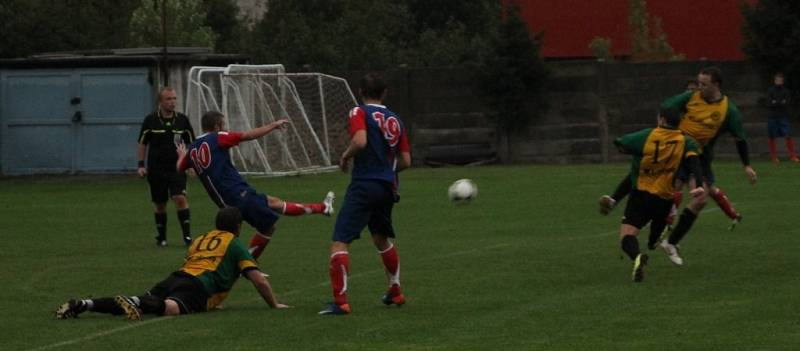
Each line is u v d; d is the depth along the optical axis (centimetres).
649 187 3272
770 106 7638
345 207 2820
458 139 8281
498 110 8125
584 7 11550
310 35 12331
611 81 8125
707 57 11112
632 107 8125
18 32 9444
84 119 7569
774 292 3016
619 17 11431
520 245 4094
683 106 3788
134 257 4009
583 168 7544
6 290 3322
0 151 7644
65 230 4850
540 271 3491
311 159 7812
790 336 2450
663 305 2862
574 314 2769
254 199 3484
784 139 7962
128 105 7525
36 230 4850
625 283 3238
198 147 3519
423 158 8288
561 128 8181
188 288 2848
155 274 3609
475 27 16975
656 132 3247
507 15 8256
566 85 8156
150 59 7456
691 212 3459
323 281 3412
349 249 4112
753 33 7894
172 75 7556
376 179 2811
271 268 3678
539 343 2436
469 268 3578
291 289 3269
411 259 3800
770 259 3616
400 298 2925
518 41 8106
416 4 17025
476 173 7300
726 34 11156
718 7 11269
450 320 2725
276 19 13512
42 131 7619
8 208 5734
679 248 3909
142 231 4806
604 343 2420
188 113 7144
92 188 6781
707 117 3753
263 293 2908
